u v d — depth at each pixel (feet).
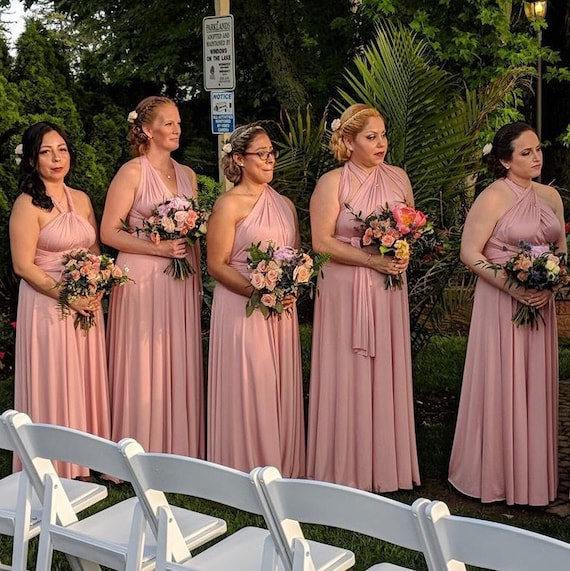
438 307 19.79
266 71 38.06
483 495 15.60
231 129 23.31
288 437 16.24
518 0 34.53
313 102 35.27
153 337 16.55
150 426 16.66
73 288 15.83
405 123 18.65
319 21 36.50
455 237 18.93
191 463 9.52
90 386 16.56
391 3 30.25
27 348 16.28
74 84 28.40
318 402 16.20
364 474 15.94
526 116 38.81
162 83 37.63
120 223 16.61
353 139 15.81
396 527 8.40
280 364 16.11
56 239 16.20
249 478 9.11
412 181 18.81
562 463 17.26
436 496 16.08
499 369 15.33
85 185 26.20
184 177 17.33
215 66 23.25
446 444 18.40
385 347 15.81
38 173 16.17
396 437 16.10
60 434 10.48
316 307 16.12
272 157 15.93
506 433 15.31
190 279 16.87
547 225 15.30
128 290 16.56
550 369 15.47
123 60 36.88
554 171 38.60
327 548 10.27
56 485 11.00
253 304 15.48
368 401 15.84
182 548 10.26
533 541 7.56
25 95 26.09
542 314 15.24
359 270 15.69
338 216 15.88
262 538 10.75
